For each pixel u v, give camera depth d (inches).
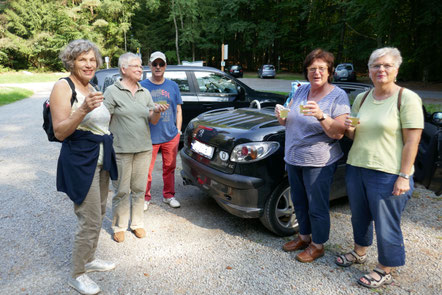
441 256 113.7
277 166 118.0
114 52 1611.7
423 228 134.0
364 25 1107.3
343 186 136.6
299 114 103.9
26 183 180.4
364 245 106.6
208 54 1813.5
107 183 99.4
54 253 113.0
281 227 124.0
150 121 123.3
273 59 1793.8
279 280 100.0
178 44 1690.5
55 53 1553.9
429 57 836.6
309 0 1291.8
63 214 143.3
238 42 1720.0
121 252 114.6
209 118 148.6
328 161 103.0
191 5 1481.3
